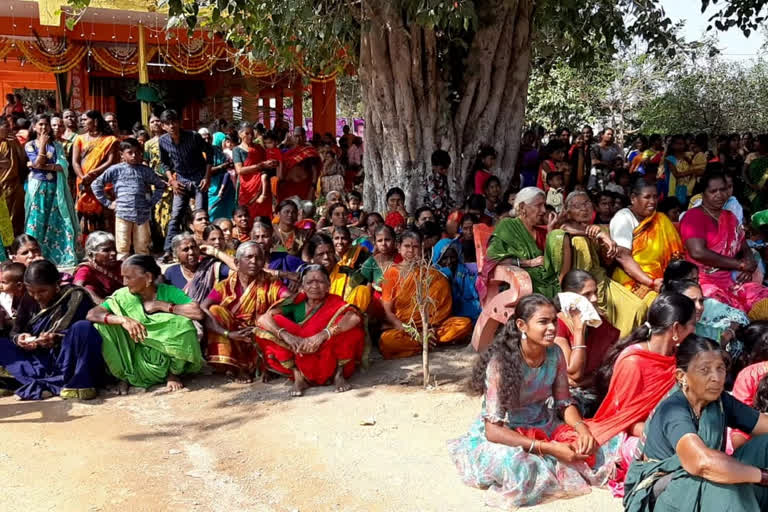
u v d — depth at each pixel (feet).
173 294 20.16
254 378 20.43
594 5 32.96
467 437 14.33
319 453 15.21
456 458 14.26
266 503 13.15
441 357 21.72
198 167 33.55
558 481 13.20
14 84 87.81
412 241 22.24
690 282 16.49
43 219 31.63
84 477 14.15
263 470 14.49
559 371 13.93
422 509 12.84
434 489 13.56
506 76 32.22
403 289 22.12
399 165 31.50
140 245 32.42
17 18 52.03
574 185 38.96
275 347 18.98
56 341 19.02
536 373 13.69
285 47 32.22
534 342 13.33
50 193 31.60
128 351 19.29
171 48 57.57
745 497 10.19
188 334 19.27
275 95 82.28
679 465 10.67
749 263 20.42
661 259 19.63
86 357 18.71
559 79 69.05
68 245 32.24
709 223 20.35
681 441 10.38
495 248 19.95
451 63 31.96
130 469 14.55
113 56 60.13
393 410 17.47
